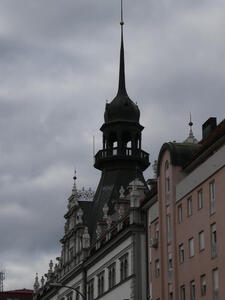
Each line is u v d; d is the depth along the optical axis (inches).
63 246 5182.1
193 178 3093.0
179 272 3164.4
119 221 4028.1
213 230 2878.9
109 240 4121.6
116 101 4960.6
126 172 4817.9
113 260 4104.3
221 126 3029.0
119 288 3956.7
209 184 2935.5
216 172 2876.5
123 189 4382.4
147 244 3708.2
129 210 3892.7
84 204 4894.2
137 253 3772.1
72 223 4938.5
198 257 2987.2
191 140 3823.8
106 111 4965.6
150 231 3619.6
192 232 3061.0
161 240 3390.7
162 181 3408.0
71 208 4950.8
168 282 3277.6
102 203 4736.7
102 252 4269.2
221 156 2844.5
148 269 3678.6
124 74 5088.6
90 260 4493.1
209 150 2940.5
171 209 3275.1
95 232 4648.1
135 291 3732.8
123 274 3932.1
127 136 4921.3
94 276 4441.4
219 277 2787.9
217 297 2802.7
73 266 4825.3
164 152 3403.1
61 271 5201.8
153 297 3474.4
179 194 3218.5
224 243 2770.7
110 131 4899.1
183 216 3166.8
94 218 4783.5
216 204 2861.7
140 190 3969.0
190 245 3078.2
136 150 4879.4
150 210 3654.0
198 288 2962.6
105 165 4911.4
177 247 3198.8
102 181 4886.8
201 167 3026.6
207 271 2893.7
